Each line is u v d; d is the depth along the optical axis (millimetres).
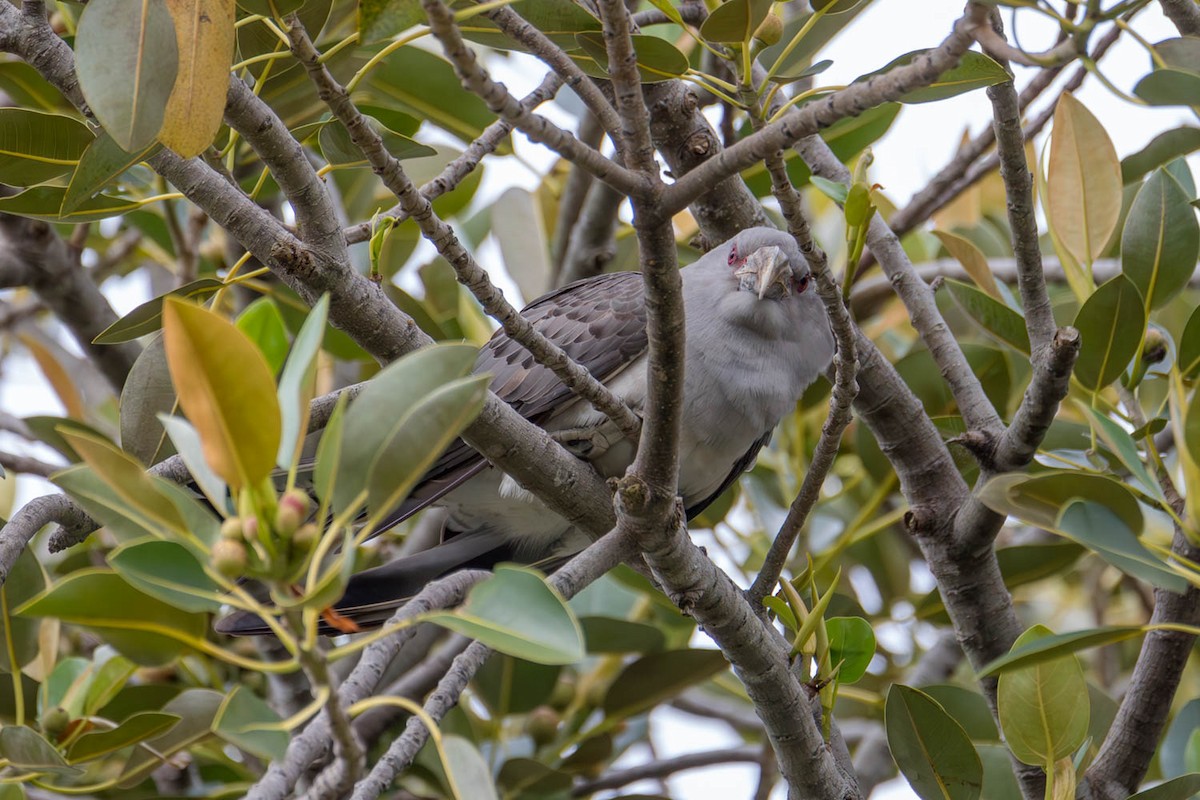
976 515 8141
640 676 9844
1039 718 6539
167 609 4770
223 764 9969
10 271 9797
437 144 11570
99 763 9211
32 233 9797
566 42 6883
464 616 4547
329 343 10039
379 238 6230
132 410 7348
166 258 12062
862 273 11875
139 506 4457
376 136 5219
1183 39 5684
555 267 11750
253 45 7164
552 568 9852
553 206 12453
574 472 7113
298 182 6105
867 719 12062
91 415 12133
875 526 10062
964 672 12000
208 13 5246
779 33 6609
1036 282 7551
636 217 5043
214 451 4164
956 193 10492
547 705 10672
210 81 5266
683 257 12102
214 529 4555
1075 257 8539
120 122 5148
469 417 4418
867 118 10562
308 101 8047
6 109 6559
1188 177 9445
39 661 9039
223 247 10961
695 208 9609
